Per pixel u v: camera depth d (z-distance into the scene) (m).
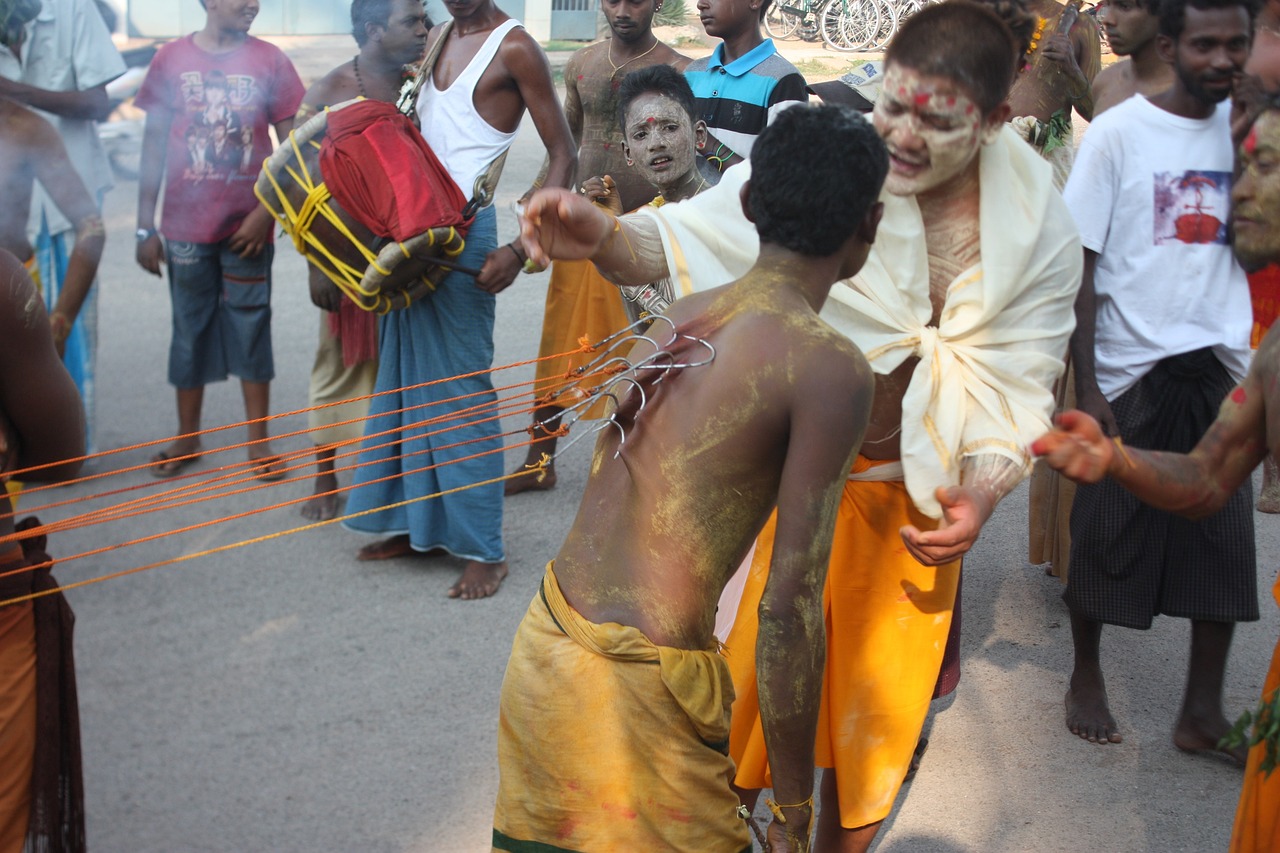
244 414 5.79
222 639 3.92
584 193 3.80
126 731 3.43
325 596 4.22
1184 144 3.37
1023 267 2.67
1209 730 3.44
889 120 2.59
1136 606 3.43
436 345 4.14
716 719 2.16
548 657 2.18
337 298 4.26
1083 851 3.09
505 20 4.14
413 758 3.35
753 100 4.55
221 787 3.20
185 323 5.12
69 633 2.46
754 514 2.16
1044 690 3.79
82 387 5.03
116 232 7.77
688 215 2.67
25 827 2.41
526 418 5.71
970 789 3.32
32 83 4.66
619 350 3.33
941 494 2.18
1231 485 2.47
